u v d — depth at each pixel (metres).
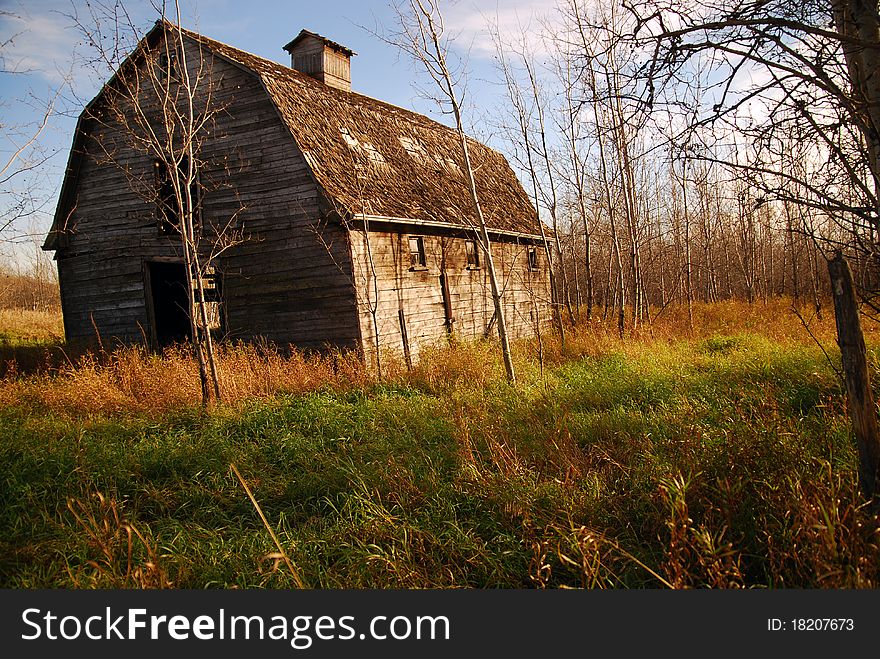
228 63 13.42
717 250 30.56
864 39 3.30
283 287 13.09
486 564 4.36
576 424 6.81
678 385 8.27
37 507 5.66
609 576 4.00
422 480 5.68
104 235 15.12
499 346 15.00
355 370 11.29
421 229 14.96
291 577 4.24
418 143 18.00
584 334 15.10
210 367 9.27
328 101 15.12
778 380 7.99
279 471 6.58
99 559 4.56
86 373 10.73
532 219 20.92
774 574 3.60
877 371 6.55
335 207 12.09
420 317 14.67
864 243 3.81
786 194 3.69
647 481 5.04
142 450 7.15
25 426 8.00
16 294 48.75
